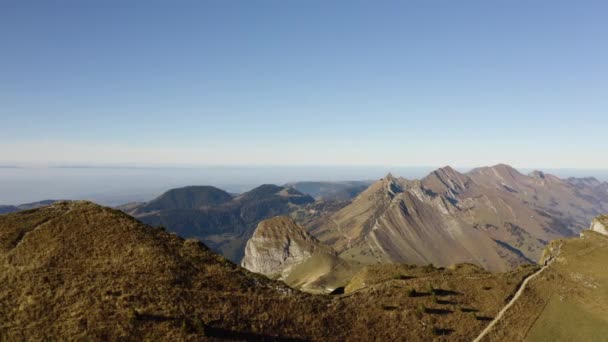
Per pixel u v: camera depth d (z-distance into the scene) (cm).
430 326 7244
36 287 5391
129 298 5503
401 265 10994
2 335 4584
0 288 5344
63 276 5694
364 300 7731
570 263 11175
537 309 8500
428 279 9050
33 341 4553
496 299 8662
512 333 7500
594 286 9662
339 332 6544
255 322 6019
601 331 7856
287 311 6600
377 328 6938
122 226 7156
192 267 6781
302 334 6191
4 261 5903
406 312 7506
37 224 6938
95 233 6825
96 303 5272
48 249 6241
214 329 5509
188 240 7794
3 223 6850
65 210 7556
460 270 10650
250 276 7306
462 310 7969
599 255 11525
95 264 6088
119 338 4822
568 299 9169
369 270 10506
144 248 6700
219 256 7644
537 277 10150
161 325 5209
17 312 4947
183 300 5841
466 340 7100
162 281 6069
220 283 6644
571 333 7788
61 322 4872
